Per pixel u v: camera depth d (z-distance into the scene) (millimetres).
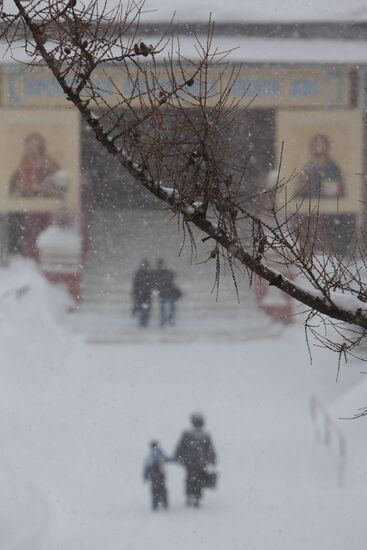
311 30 72312
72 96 18750
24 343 59688
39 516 36531
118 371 59656
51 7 18531
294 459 46469
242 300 70062
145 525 37406
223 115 18844
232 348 64500
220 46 70125
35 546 34531
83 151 78500
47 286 71125
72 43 18688
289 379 58625
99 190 79438
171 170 18906
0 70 70438
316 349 62531
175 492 42312
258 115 70250
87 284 73875
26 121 74125
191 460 39438
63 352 60594
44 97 73500
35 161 74875
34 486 39188
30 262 74000
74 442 47781
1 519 35094
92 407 53250
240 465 45562
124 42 34531
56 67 18625
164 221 78875
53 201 75188
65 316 68812
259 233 19016
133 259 75125
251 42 71438
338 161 68312
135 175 18922
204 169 18734
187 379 58969
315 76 70688
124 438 48875
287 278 19438
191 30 69875
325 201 63344
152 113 18500
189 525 37656
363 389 54000
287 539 35938
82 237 75500
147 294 68438
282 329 66375
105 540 35812
